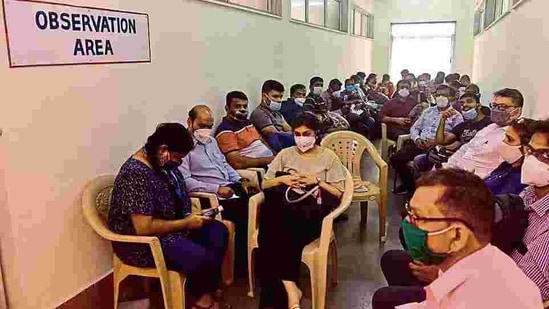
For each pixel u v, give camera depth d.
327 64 8.09
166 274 2.33
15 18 2.00
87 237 2.48
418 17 12.29
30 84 2.09
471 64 11.71
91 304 2.51
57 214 2.28
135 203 2.28
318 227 2.58
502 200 1.74
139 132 2.86
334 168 2.87
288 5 5.81
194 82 3.52
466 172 1.11
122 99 2.69
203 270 2.38
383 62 12.77
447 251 1.07
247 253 2.94
